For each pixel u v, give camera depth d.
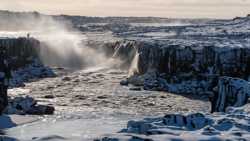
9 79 121.44
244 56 120.50
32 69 148.00
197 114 40.50
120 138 33.75
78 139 38.69
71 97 101.62
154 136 33.78
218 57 122.44
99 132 58.91
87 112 82.12
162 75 127.06
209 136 33.94
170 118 39.91
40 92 108.62
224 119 38.84
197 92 115.75
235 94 65.62
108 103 94.56
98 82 128.00
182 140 32.88
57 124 67.44
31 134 59.06
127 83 125.31
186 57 125.94
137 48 153.12
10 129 63.69
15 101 83.12
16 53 149.75
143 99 101.94
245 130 36.41
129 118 75.00
